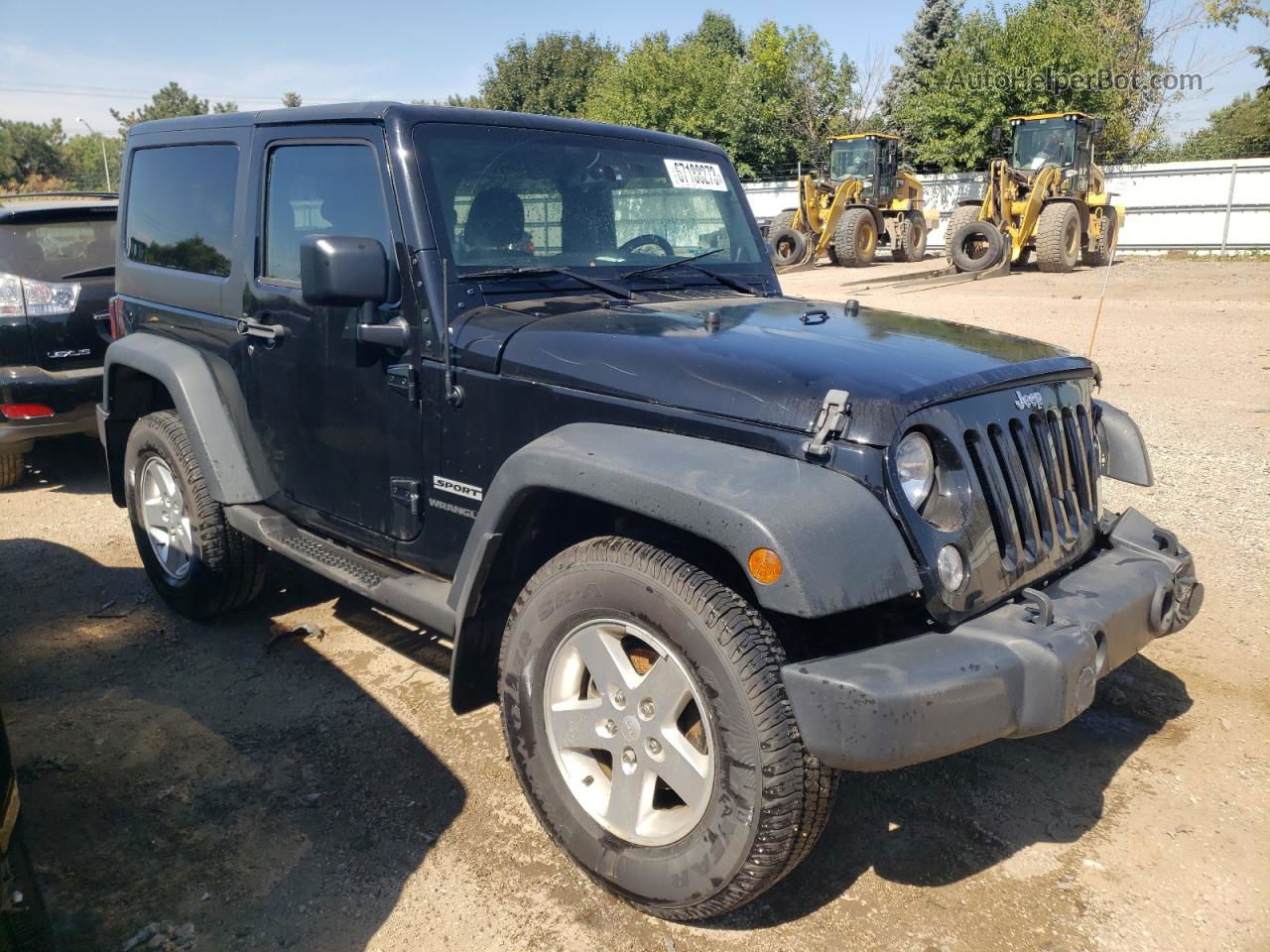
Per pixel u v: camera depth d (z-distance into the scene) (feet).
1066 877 9.04
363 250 9.79
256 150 12.26
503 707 9.16
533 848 9.54
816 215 76.23
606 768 8.93
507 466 8.78
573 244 11.48
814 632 8.14
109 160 269.03
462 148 10.71
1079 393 9.92
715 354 8.57
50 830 9.81
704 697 7.59
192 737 11.59
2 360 19.86
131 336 14.79
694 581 7.67
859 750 6.96
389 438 10.77
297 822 9.95
